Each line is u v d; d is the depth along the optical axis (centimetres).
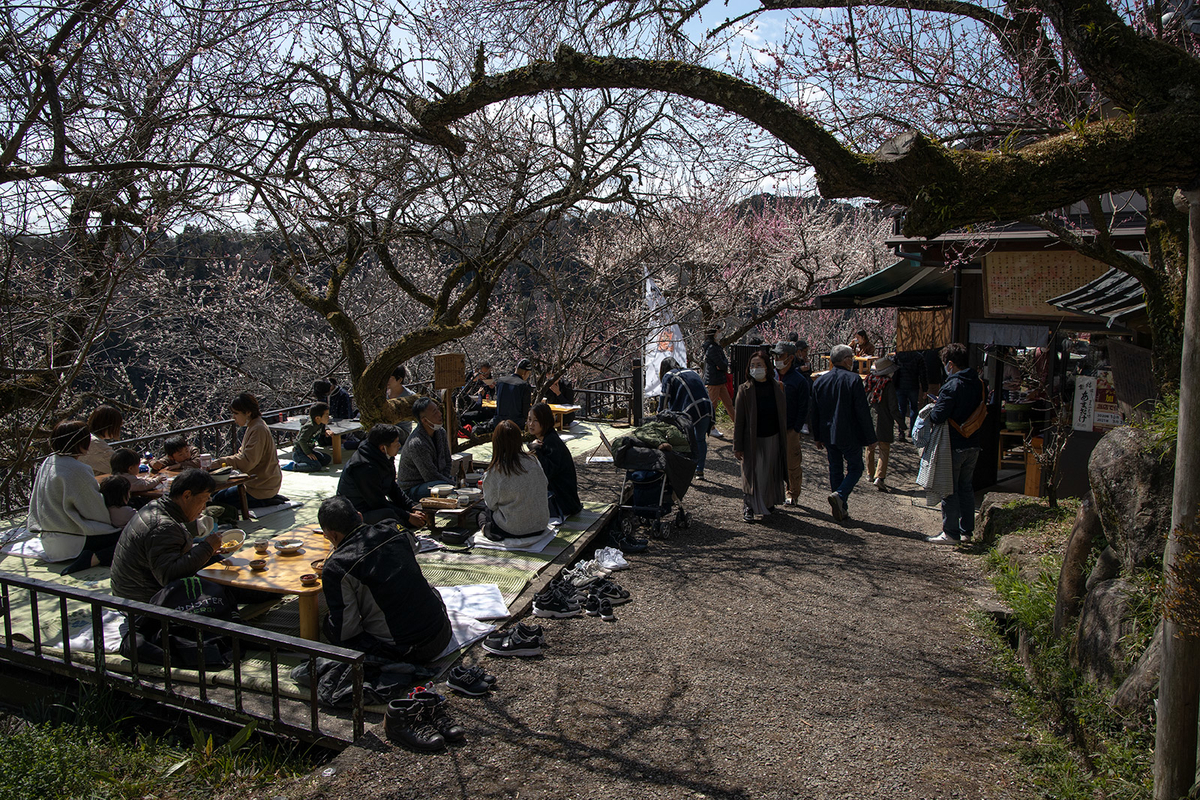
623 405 1623
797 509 863
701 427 971
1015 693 452
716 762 357
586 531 672
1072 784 338
